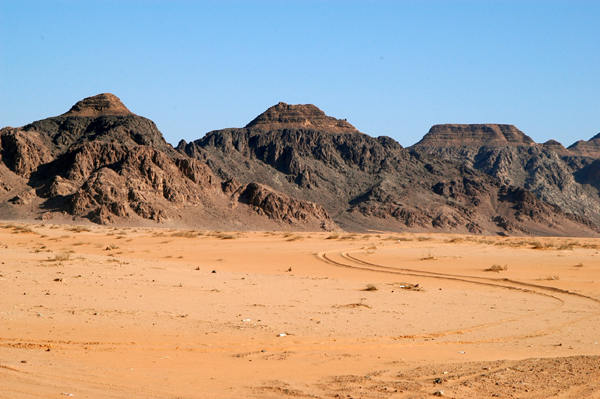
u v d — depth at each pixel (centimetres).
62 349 1498
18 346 1507
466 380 1232
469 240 9225
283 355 1505
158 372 1294
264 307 2373
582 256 5391
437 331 1958
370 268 4591
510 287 3409
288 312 2259
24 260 4072
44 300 2280
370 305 2544
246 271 4303
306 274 4122
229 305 2405
